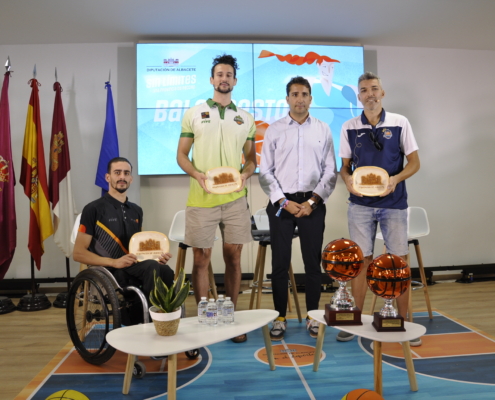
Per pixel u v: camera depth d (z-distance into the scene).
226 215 2.79
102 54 4.50
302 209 2.69
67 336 2.93
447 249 4.84
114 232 2.48
